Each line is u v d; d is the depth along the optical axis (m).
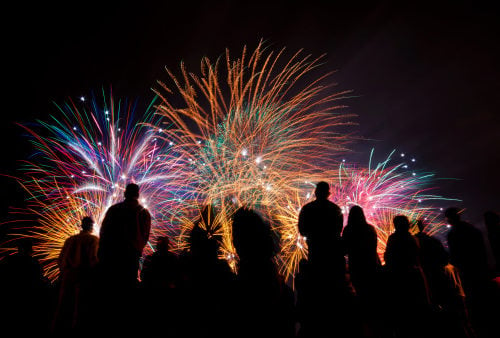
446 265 5.55
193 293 3.44
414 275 4.84
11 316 5.71
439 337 5.09
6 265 5.99
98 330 4.06
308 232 4.17
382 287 4.61
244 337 2.89
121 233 4.54
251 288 2.99
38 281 6.30
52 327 5.60
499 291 5.24
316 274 3.92
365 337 3.75
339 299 3.79
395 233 5.13
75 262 5.89
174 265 4.51
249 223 3.21
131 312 4.06
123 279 4.32
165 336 3.71
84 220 6.27
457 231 5.61
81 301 5.55
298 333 3.84
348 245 4.45
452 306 5.30
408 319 4.66
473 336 5.16
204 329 3.28
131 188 4.88
